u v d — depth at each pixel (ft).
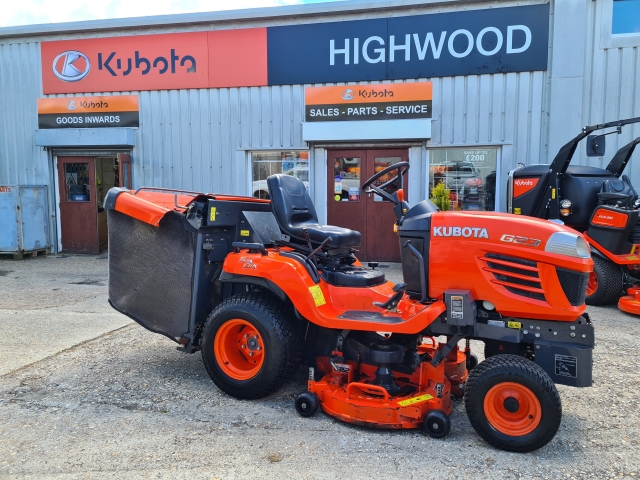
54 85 33.24
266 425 10.60
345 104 28.71
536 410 9.32
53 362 14.19
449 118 28.07
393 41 28.27
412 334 11.00
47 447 9.60
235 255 12.28
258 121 30.50
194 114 31.37
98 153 33.37
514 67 27.04
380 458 9.30
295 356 11.62
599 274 20.45
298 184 14.11
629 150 21.81
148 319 13.30
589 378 9.49
